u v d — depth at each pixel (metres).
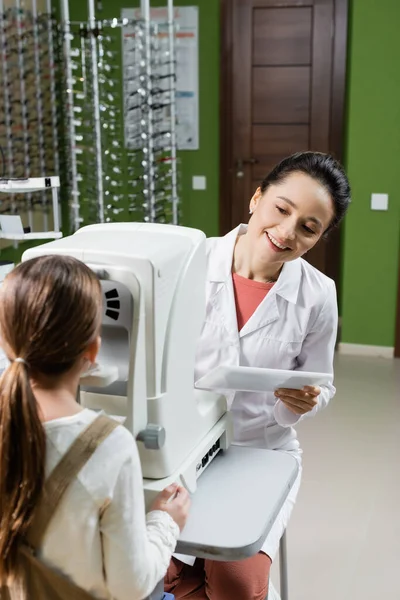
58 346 0.91
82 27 4.32
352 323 4.64
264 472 1.35
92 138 4.44
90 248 1.13
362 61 4.25
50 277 0.92
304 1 4.61
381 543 2.58
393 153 4.32
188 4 4.78
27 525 0.92
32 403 0.90
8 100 4.32
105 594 0.99
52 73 4.52
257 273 1.61
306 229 1.48
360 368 4.38
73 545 0.93
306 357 1.68
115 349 1.14
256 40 4.76
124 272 1.08
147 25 4.32
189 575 1.60
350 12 4.56
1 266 2.10
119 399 1.13
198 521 1.17
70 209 4.66
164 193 4.66
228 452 1.44
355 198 4.44
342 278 4.64
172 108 4.56
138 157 4.64
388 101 4.26
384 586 2.34
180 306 1.17
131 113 4.68
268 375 1.26
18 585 0.95
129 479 0.94
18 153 4.48
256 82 4.83
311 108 4.79
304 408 1.43
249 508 1.21
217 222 5.13
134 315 1.08
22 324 0.91
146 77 4.39
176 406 1.19
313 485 2.98
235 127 4.93
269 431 1.70
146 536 0.99
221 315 1.61
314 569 2.43
